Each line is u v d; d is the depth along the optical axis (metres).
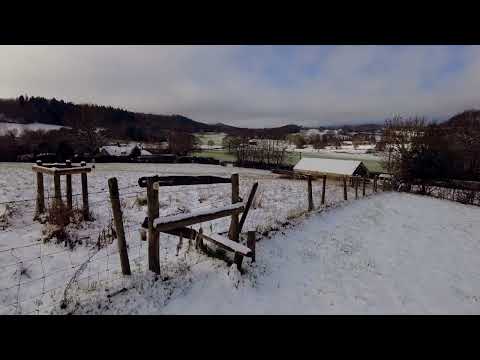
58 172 9.68
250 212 11.98
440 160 37.75
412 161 37.59
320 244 9.06
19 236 8.53
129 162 47.47
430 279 7.82
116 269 6.10
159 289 5.07
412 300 6.51
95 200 13.43
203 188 18.44
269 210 12.66
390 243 10.44
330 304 5.88
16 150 40.12
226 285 5.60
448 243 11.65
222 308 5.08
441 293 7.05
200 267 5.99
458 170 43.78
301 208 13.52
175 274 5.58
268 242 8.36
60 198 10.05
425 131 37.38
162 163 51.28
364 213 14.64
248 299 5.46
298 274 6.88
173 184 5.45
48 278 6.19
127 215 10.95
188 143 80.81
